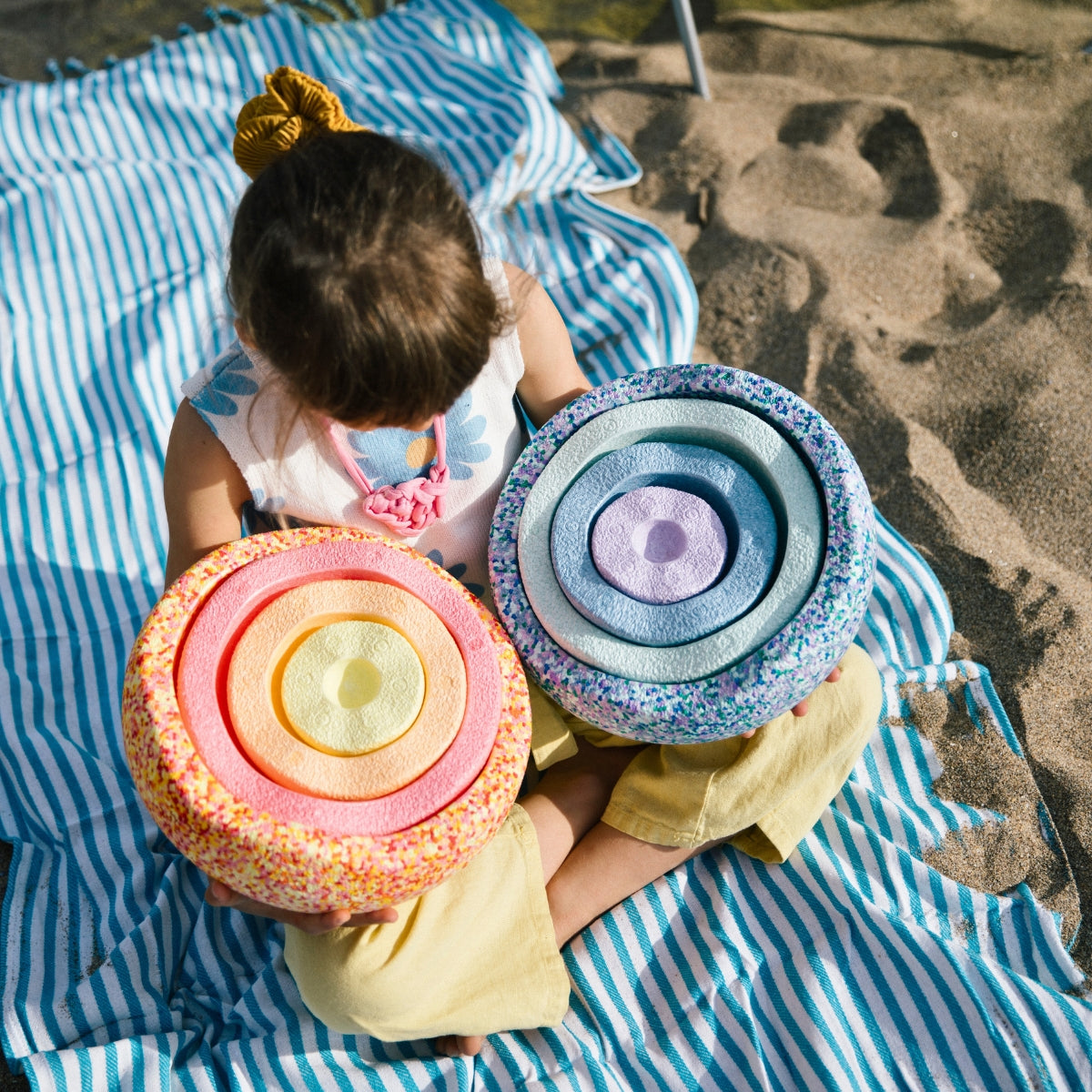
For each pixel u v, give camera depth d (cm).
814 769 146
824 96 311
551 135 279
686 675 121
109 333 232
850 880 159
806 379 238
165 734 110
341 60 308
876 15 343
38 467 212
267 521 142
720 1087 144
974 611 197
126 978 151
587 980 152
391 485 136
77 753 177
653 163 292
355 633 121
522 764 121
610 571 126
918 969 150
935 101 303
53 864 167
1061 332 238
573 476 135
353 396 101
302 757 113
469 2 328
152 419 217
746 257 262
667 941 156
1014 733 179
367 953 127
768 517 128
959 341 239
